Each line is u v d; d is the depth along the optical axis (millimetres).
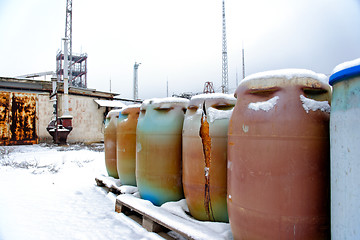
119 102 18359
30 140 14281
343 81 1356
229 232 2193
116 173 4609
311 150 1582
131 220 3115
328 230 1601
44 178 5570
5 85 14062
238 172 1830
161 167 3010
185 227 2334
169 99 3074
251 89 1815
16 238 2623
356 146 1248
